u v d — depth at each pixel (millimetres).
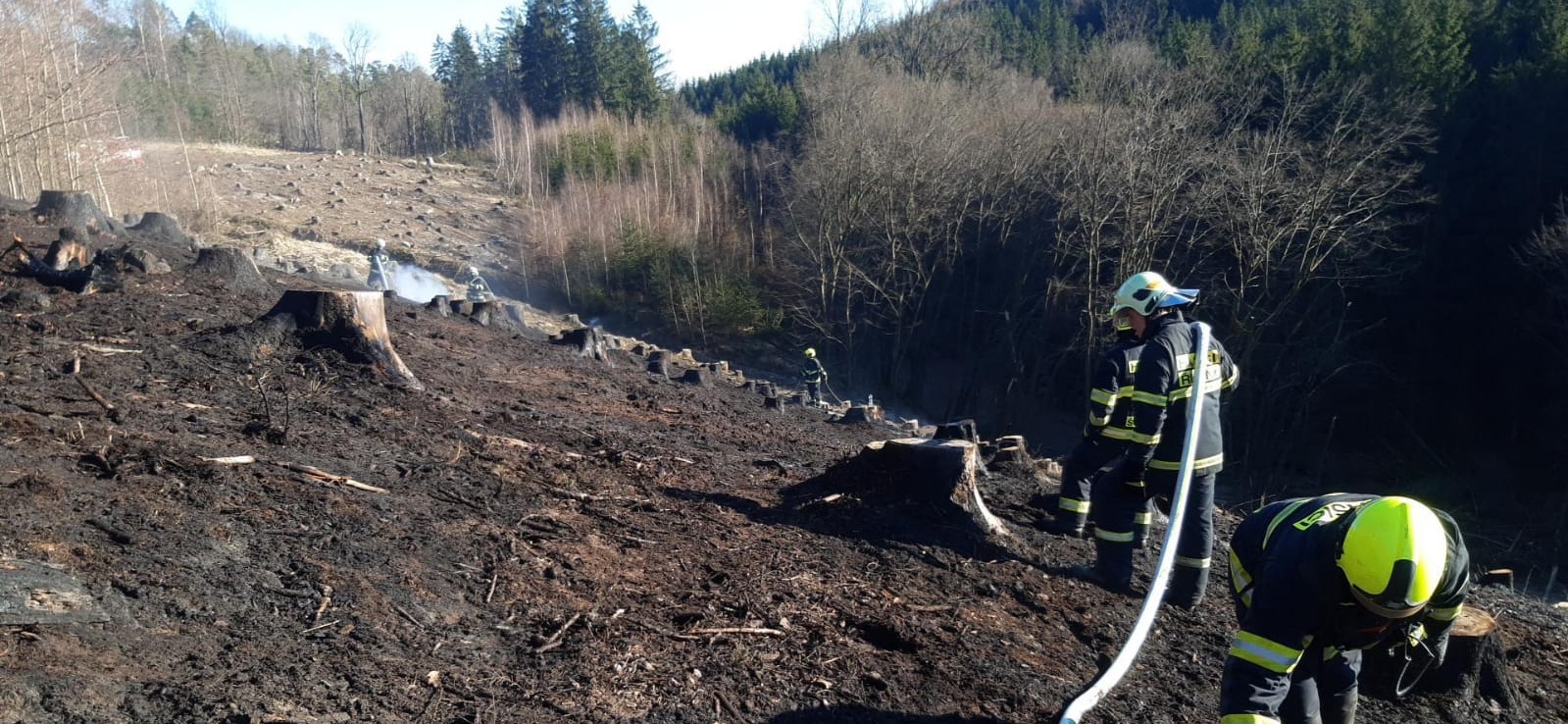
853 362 37125
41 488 4199
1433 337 29734
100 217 13070
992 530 5496
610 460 6449
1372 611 2848
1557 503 26250
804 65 56469
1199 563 4977
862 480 5816
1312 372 27734
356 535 4480
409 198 46625
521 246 40250
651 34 76062
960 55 45500
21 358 6527
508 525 4969
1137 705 3996
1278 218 26641
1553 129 27453
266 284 10914
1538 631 5707
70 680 2945
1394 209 28656
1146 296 4930
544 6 71250
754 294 39250
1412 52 29781
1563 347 26875
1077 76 36469
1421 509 2867
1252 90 29750
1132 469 5094
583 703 3412
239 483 4781
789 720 3521
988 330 36031
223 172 45094
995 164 34688
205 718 2934
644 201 42250
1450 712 4391
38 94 21750
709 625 4148
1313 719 3248
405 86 78938
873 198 35125
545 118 67375
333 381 7164
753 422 9742
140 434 5273
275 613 3688
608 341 14125
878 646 4250
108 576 3607
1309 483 29500
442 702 3291
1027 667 4176
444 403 7234
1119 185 28812
